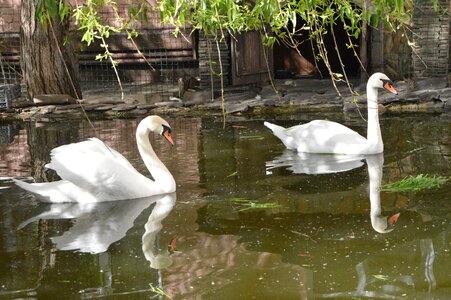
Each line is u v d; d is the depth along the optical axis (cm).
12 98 1466
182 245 652
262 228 691
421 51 1465
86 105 1415
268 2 543
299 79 1689
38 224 722
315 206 752
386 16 596
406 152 973
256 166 925
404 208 736
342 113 1302
